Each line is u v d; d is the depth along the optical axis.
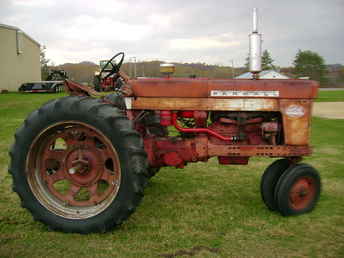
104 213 2.98
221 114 3.58
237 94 3.41
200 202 3.80
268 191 3.54
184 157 3.57
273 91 3.40
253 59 3.46
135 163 2.90
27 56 39.38
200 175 4.88
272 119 3.60
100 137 3.05
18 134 3.10
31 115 3.11
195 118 3.51
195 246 2.79
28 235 2.98
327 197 3.98
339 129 8.96
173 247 2.77
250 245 2.82
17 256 2.63
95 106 2.97
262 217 3.40
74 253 2.67
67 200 3.21
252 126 3.62
